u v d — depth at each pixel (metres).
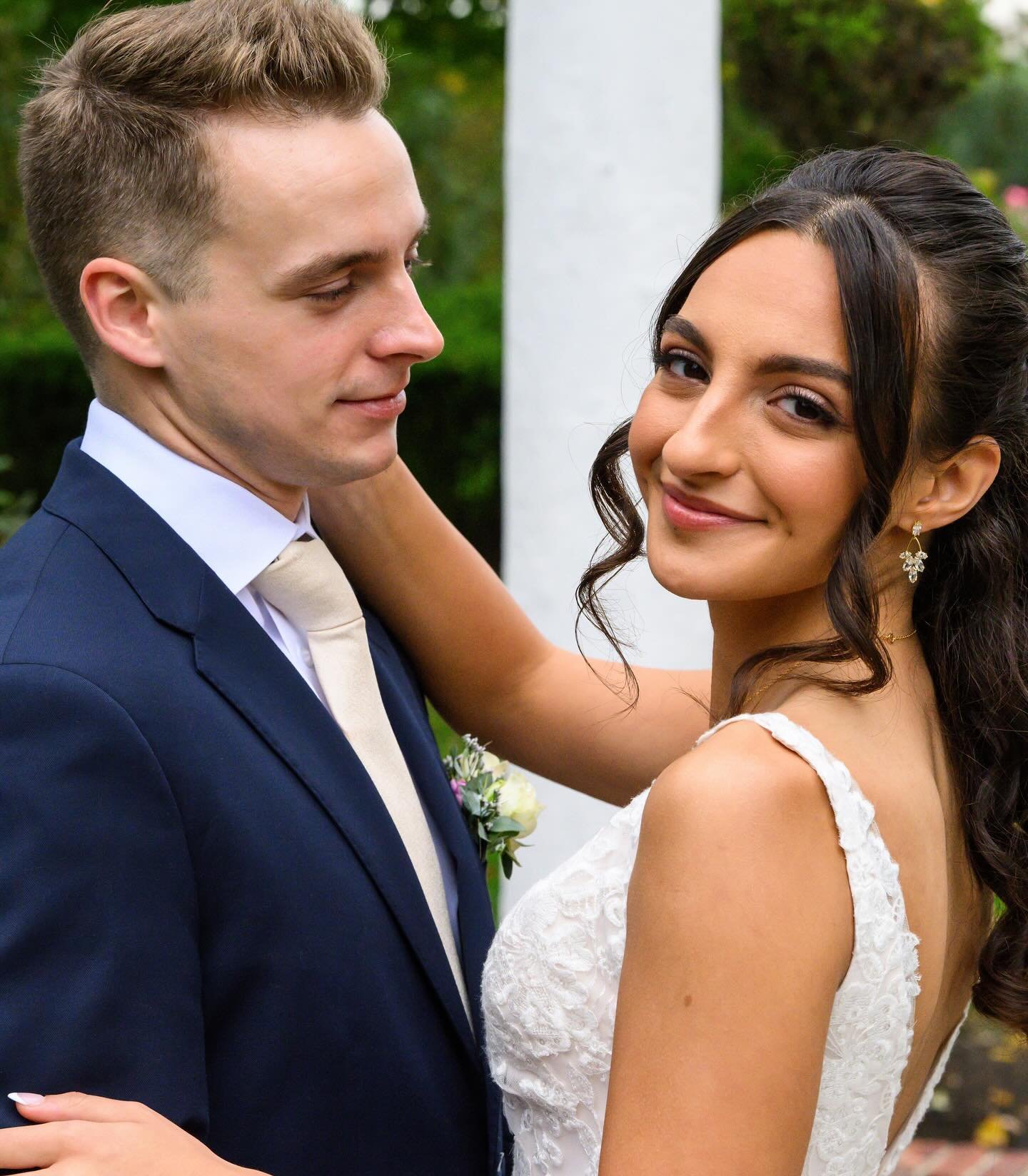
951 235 1.56
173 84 1.61
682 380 1.64
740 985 1.40
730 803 1.42
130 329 1.70
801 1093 1.41
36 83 1.75
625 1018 1.46
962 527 1.71
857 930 1.46
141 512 1.69
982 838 1.73
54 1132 1.42
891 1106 1.58
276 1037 1.62
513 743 2.28
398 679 2.04
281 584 1.79
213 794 1.59
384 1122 1.69
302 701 1.71
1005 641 1.71
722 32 6.59
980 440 1.60
